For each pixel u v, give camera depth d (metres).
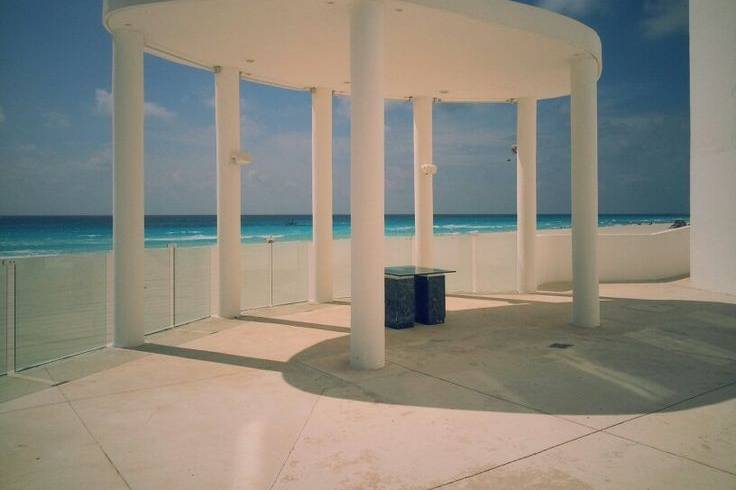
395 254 13.73
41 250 50.75
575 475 3.56
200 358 6.94
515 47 8.34
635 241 15.54
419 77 10.45
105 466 3.78
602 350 7.26
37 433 4.42
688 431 4.36
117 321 7.58
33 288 7.84
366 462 3.80
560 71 9.92
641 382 5.77
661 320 9.43
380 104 6.37
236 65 9.51
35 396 5.41
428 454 3.93
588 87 8.83
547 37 7.84
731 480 3.48
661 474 3.57
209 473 3.65
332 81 10.76
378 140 6.35
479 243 14.96
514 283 14.96
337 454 3.95
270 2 6.44
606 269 15.49
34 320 7.89
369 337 6.37
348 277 13.46
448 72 10.05
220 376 6.11
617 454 3.90
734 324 9.06
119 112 7.48
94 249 53.12
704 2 13.24
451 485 3.43
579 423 4.55
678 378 5.92
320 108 11.52
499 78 10.52
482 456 3.88
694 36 13.65
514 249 15.59
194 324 9.28
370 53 6.24
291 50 8.53
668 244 15.95
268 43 8.15
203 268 10.14
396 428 4.46
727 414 4.75
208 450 4.05
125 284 7.55
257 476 3.60
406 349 7.41
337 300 12.22
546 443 4.11
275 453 3.97
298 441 4.20
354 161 6.36
